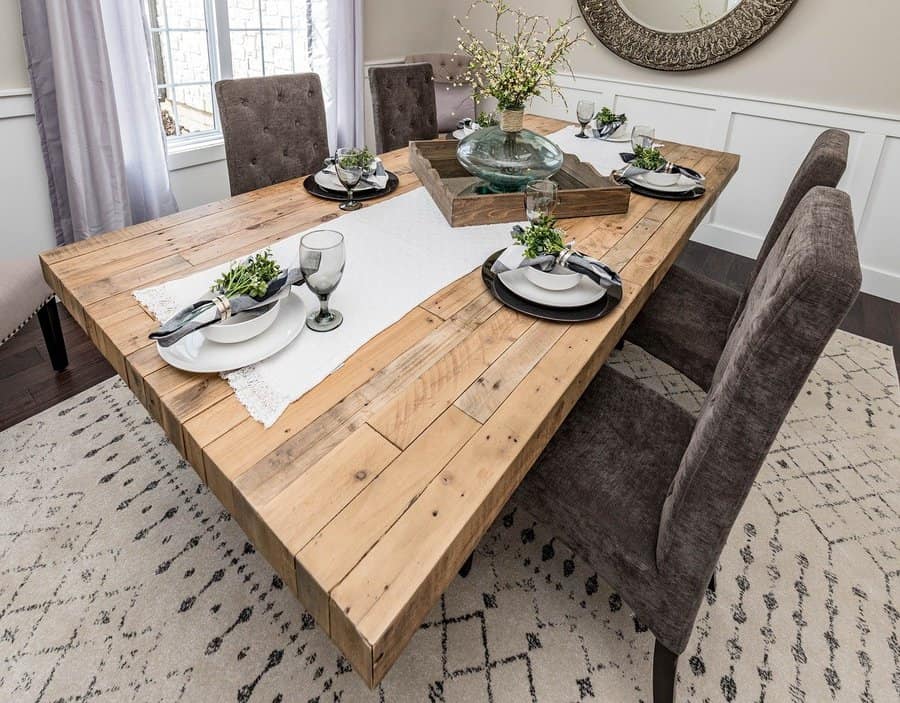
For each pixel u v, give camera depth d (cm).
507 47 196
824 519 180
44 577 150
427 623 146
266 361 106
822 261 77
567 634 145
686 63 329
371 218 170
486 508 83
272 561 80
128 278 132
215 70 320
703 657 141
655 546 110
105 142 254
